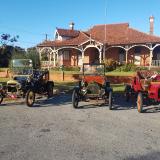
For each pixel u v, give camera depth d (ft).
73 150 26.32
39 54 154.61
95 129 33.60
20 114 42.34
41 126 34.94
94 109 46.98
